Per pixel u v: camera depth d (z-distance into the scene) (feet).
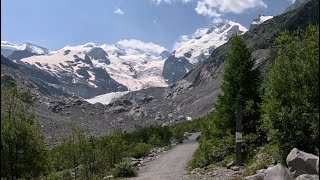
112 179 72.90
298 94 46.73
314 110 45.93
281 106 47.96
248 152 66.13
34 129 52.37
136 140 156.97
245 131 71.36
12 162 51.01
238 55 76.07
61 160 70.85
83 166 75.87
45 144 54.34
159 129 167.94
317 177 36.14
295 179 37.01
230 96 75.66
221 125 77.30
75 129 76.23
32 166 52.13
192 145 145.28
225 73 77.10
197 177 60.80
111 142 91.86
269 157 52.49
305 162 38.70
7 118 51.11
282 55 48.52
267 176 39.47
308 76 46.34
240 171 57.77
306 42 47.11
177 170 77.56
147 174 75.05
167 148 134.82
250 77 74.43
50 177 56.18
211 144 77.15
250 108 71.26
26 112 52.60
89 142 79.56
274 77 48.52
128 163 78.84
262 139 69.77
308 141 45.88
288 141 47.26
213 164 71.51
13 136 50.72
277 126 47.57
